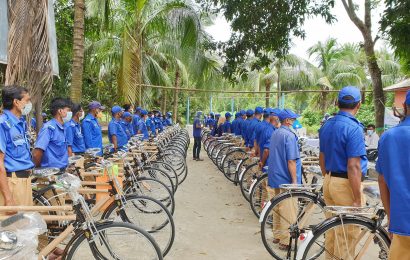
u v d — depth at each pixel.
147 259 3.37
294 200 4.53
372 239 3.45
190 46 12.46
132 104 11.80
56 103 4.60
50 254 3.43
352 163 3.51
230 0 8.92
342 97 3.67
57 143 4.57
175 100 21.25
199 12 12.00
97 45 15.51
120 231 3.35
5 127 3.74
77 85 7.99
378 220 3.39
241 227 5.89
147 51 16.97
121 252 3.35
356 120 3.65
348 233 3.50
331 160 3.69
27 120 5.61
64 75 13.21
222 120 14.78
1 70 7.45
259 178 6.15
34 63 5.53
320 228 3.46
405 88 12.25
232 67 10.11
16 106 3.88
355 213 3.32
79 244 3.30
